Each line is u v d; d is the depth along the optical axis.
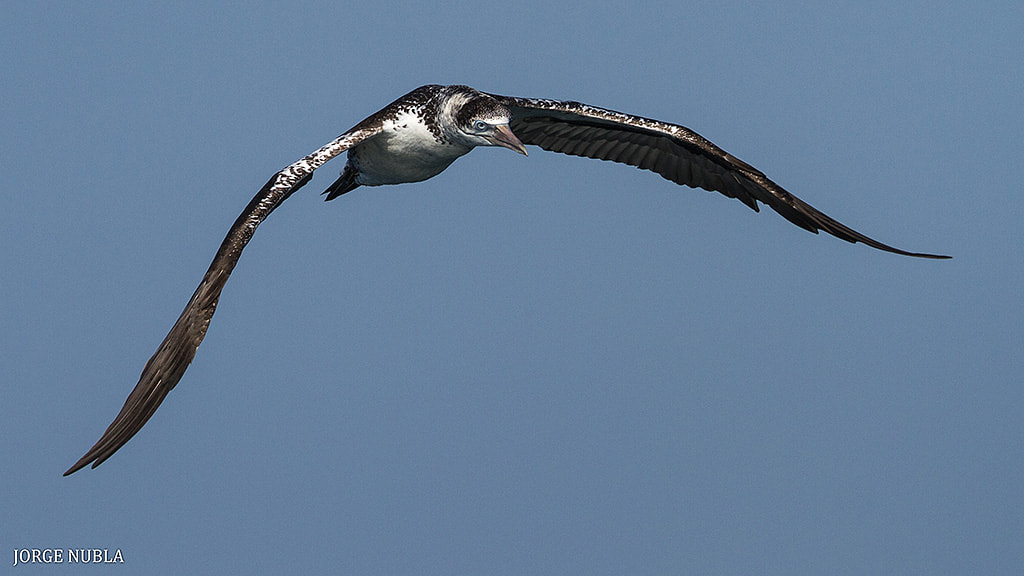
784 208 15.35
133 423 11.52
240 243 12.29
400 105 14.80
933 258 14.22
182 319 11.91
